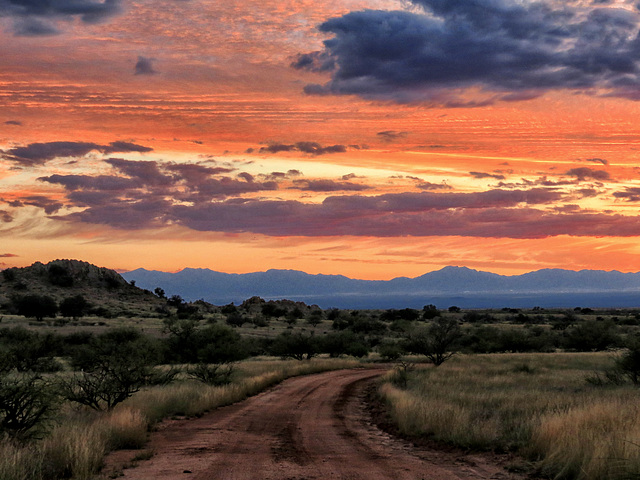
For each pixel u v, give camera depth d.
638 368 25.36
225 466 9.56
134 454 10.83
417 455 10.92
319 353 67.38
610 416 11.23
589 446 8.48
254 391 26.36
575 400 16.56
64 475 8.65
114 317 124.56
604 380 26.59
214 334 41.41
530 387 24.62
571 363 40.72
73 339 56.94
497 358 48.06
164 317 130.25
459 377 31.00
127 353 18.23
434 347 46.38
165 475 8.75
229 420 16.97
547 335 71.31
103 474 8.82
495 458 10.13
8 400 10.93
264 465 9.69
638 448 7.91
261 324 117.31
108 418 13.66
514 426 12.79
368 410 20.59
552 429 10.17
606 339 60.62
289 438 13.40
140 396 18.98
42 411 11.35
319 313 171.62
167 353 40.84
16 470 7.74
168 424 15.88
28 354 30.67
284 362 49.53
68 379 18.91
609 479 7.31
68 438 9.88
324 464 9.83
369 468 9.42
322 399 24.25
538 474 8.60
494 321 145.38
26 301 107.12
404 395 20.70
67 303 120.31
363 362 55.88
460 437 11.89
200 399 19.86
